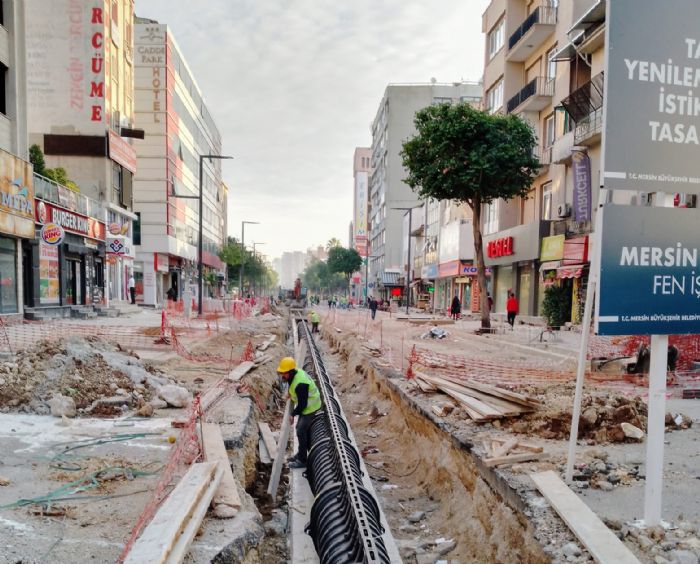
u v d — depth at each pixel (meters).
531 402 7.12
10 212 15.23
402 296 60.91
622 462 5.46
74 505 4.26
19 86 16.16
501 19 28.34
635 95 3.82
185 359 12.78
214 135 64.81
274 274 154.62
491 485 5.34
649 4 3.82
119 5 29.47
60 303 19.97
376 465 8.51
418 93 64.50
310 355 15.12
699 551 3.57
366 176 95.31
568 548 3.70
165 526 3.68
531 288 23.89
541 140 24.19
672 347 9.63
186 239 47.50
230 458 6.13
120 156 28.69
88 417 6.91
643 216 3.88
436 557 5.45
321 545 4.66
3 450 5.44
